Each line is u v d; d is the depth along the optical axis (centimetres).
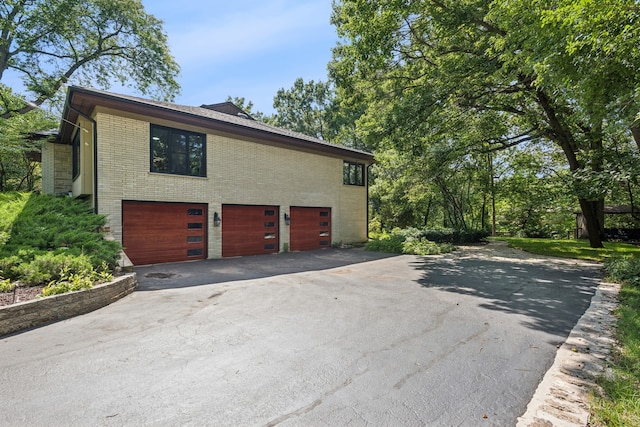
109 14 1866
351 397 266
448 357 345
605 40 404
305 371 311
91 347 363
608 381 286
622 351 352
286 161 1355
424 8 1016
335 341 387
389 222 2522
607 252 1260
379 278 784
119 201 924
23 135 1204
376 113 1430
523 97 1269
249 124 1354
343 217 1616
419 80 1318
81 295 489
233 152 1179
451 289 668
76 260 580
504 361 335
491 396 268
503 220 2605
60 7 1614
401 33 1171
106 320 457
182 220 1052
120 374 302
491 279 775
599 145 1274
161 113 974
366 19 1061
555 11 431
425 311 513
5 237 658
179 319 464
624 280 728
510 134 1634
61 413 241
